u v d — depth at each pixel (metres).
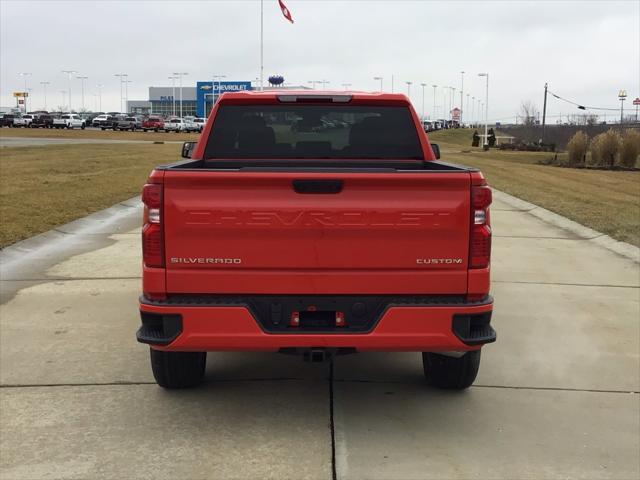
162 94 146.38
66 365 5.09
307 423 4.14
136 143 44.38
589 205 15.82
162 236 3.66
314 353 3.76
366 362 5.29
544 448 3.85
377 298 3.74
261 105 5.32
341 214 3.65
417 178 3.64
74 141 45.84
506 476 3.53
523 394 4.64
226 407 4.37
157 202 3.64
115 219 12.56
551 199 17.03
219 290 3.70
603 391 4.72
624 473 3.58
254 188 3.63
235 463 3.63
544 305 6.98
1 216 11.63
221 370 5.07
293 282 3.69
